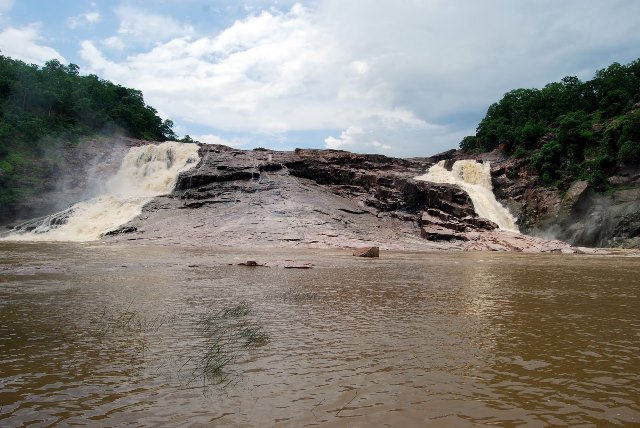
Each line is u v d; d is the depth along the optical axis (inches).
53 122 3324.3
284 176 2822.3
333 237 2018.9
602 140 2783.0
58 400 263.3
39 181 2716.5
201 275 892.6
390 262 1307.8
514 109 4062.5
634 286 818.8
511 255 1724.9
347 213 2486.5
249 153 3129.9
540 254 1817.2
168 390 280.8
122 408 252.2
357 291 716.0
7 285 727.1
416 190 2709.2
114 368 322.7
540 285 827.4
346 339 411.8
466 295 689.0
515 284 838.5
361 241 2004.2
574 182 2667.3
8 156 2748.5
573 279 930.7
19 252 1422.2
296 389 284.2
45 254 1357.0
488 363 342.3
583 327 467.2
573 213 2532.0
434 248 2015.3
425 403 263.4
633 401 268.8
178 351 366.9
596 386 294.2
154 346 381.1
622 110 3107.8
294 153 3211.1
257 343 395.9
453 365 337.1
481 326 469.7
